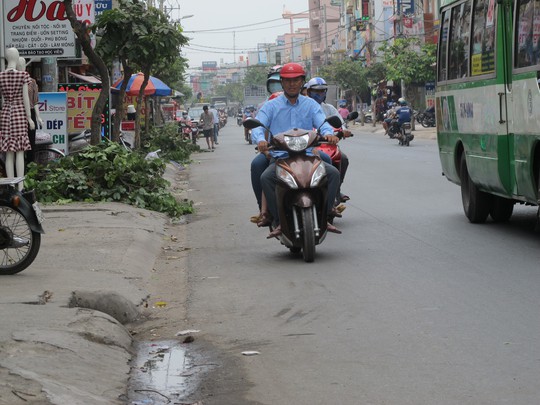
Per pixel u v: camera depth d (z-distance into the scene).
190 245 12.54
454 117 13.95
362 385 5.76
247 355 6.65
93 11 24.19
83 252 10.84
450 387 5.62
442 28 14.78
